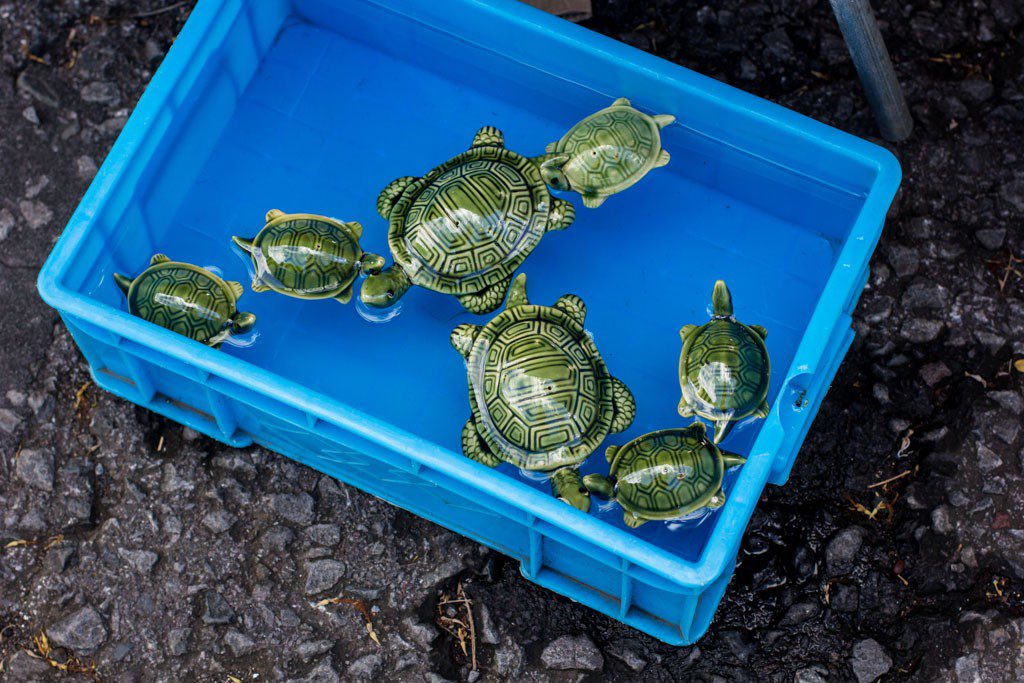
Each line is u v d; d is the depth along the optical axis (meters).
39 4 1.63
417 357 1.52
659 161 1.51
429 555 1.50
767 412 1.46
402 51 1.60
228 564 1.50
